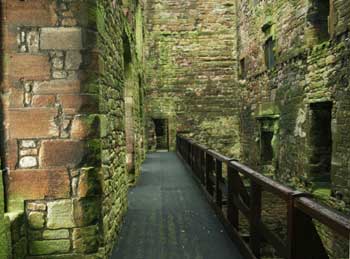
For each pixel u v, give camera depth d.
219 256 2.79
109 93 2.97
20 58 2.39
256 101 9.88
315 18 6.17
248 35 10.62
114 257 2.81
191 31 12.43
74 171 2.43
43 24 2.39
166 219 3.85
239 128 12.31
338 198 5.14
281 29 7.66
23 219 2.38
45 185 2.42
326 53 5.58
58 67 2.41
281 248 1.90
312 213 1.49
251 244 2.54
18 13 2.38
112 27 3.23
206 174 4.79
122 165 3.81
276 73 8.03
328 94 5.53
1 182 2.12
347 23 4.90
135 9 7.12
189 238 3.23
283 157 7.60
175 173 7.21
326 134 6.22
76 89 2.42
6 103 2.39
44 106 2.41
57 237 2.44
